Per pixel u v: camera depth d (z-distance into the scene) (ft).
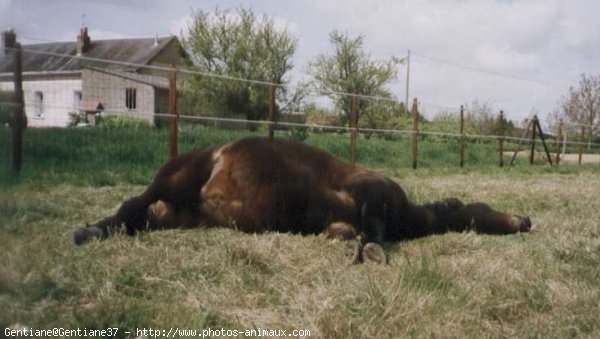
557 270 14.74
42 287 11.84
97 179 30.19
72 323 10.54
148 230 17.52
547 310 12.30
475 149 77.10
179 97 100.17
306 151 17.75
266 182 17.15
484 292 12.73
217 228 17.54
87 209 21.79
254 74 104.06
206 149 18.11
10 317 10.40
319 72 113.19
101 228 16.75
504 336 11.14
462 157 55.88
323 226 17.28
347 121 96.68
